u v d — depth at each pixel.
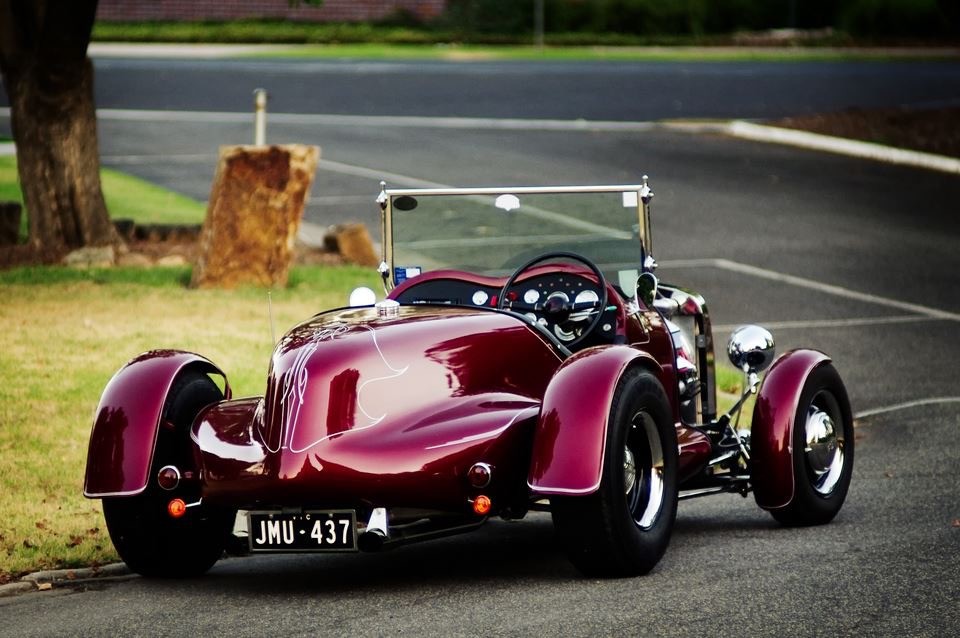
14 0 29.81
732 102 63.31
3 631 11.09
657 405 12.33
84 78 30.03
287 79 69.00
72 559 13.40
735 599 11.24
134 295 26.44
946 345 26.34
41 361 21.19
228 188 27.36
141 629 10.98
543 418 11.68
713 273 33.22
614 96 65.00
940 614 10.73
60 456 16.97
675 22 96.44
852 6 98.81
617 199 14.80
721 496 17.08
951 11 97.94
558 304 13.84
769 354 15.07
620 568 11.85
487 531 15.19
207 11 91.50
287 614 11.28
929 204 42.78
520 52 85.25
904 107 61.62
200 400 13.08
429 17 93.62
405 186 43.53
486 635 10.33
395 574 12.88
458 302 14.63
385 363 11.90
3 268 29.00
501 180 44.66
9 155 45.84
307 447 11.47
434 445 11.51
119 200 39.28
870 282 32.41
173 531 12.63
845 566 12.37
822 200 43.16
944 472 17.22
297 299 26.78
